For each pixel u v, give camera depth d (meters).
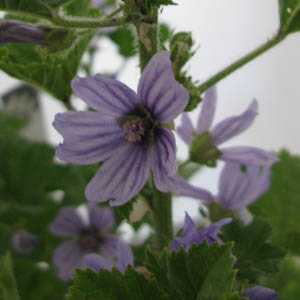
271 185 0.23
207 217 0.19
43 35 0.16
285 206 0.23
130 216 0.17
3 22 0.16
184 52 0.16
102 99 0.15
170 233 0.17
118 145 0.16
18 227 0.26
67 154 0.15
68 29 0.16
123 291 0.15
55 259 0.25
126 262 0.16
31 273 0.24
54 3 0.15
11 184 0.28
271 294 0.14
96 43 0.28
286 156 0.23
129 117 0.16
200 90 0.17
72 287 0.15
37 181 0.28
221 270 0.14
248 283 0.15
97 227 0.25
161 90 0.15
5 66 0.18
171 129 0.15
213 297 0.14
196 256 0.14
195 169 0.27
